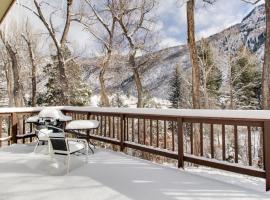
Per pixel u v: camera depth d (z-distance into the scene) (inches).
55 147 188.7
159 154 211.8
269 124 143.9
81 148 195.6
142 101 781.9
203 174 186.9
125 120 253.4
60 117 267.4
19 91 781.3
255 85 994.7
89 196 133.3
